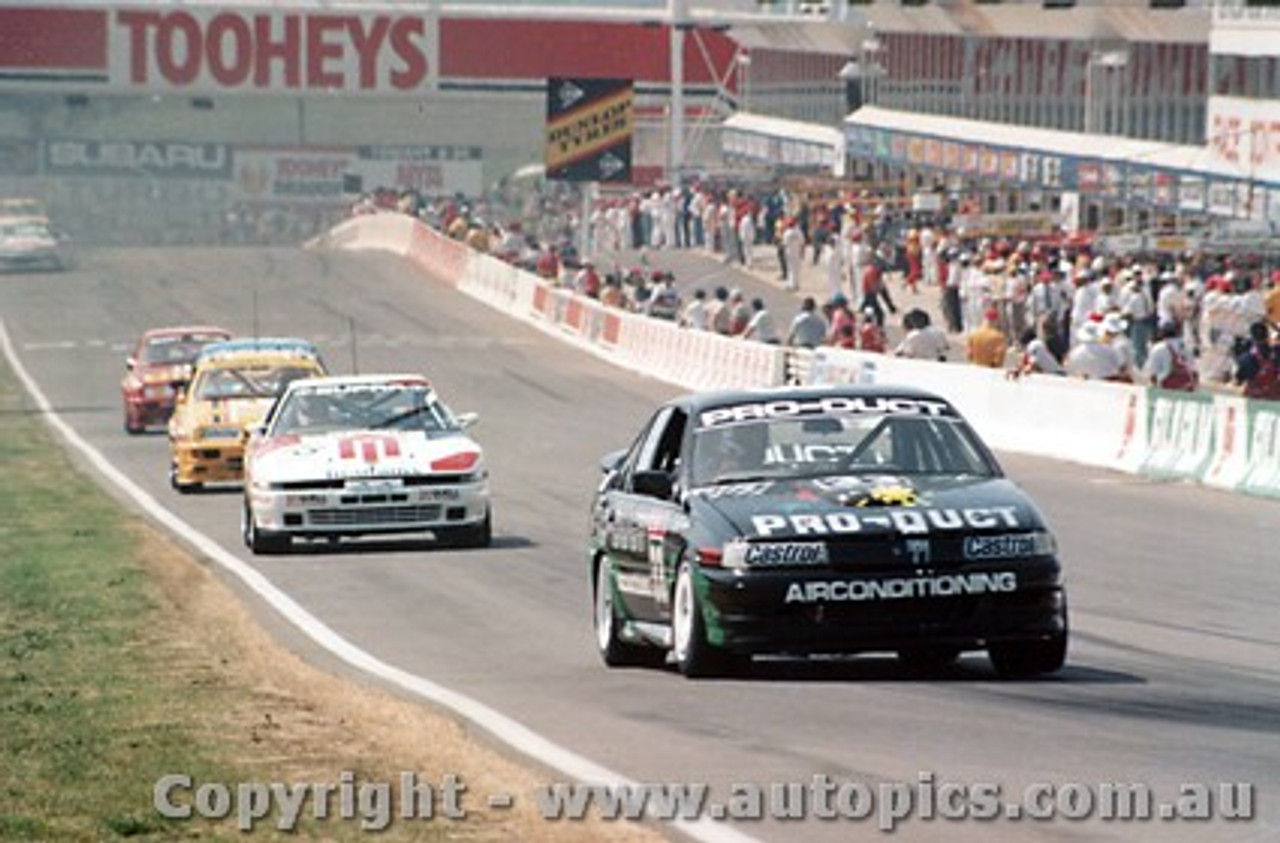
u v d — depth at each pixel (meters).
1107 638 46.03
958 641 38.00
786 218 182.75
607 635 43.00
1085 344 94.62
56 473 97.00
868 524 38.06
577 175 199.50
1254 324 90.06
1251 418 81.19
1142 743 31.33
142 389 115.25
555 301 175.38
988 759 30.19
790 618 37.97
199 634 48.28
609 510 43.25
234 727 34.84
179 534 74.25
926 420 41.12
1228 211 139.12
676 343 142.00
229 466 87.25
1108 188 153.75
